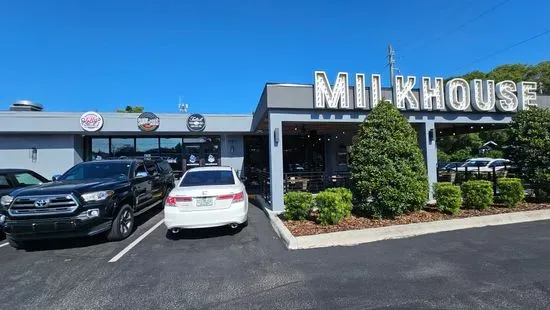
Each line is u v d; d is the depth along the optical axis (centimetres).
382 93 1102
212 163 1795
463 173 1549
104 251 670
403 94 1095
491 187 936
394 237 712
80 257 633
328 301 416
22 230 648
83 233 683
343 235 697
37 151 1574
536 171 1020
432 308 389
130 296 449
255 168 1869
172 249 672
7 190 840
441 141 4231
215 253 637
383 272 508
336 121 1070
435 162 1144
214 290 461
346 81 1043
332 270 523
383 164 823
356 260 568
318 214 796
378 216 827
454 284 454
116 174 877
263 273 521
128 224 793
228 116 1680
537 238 671
